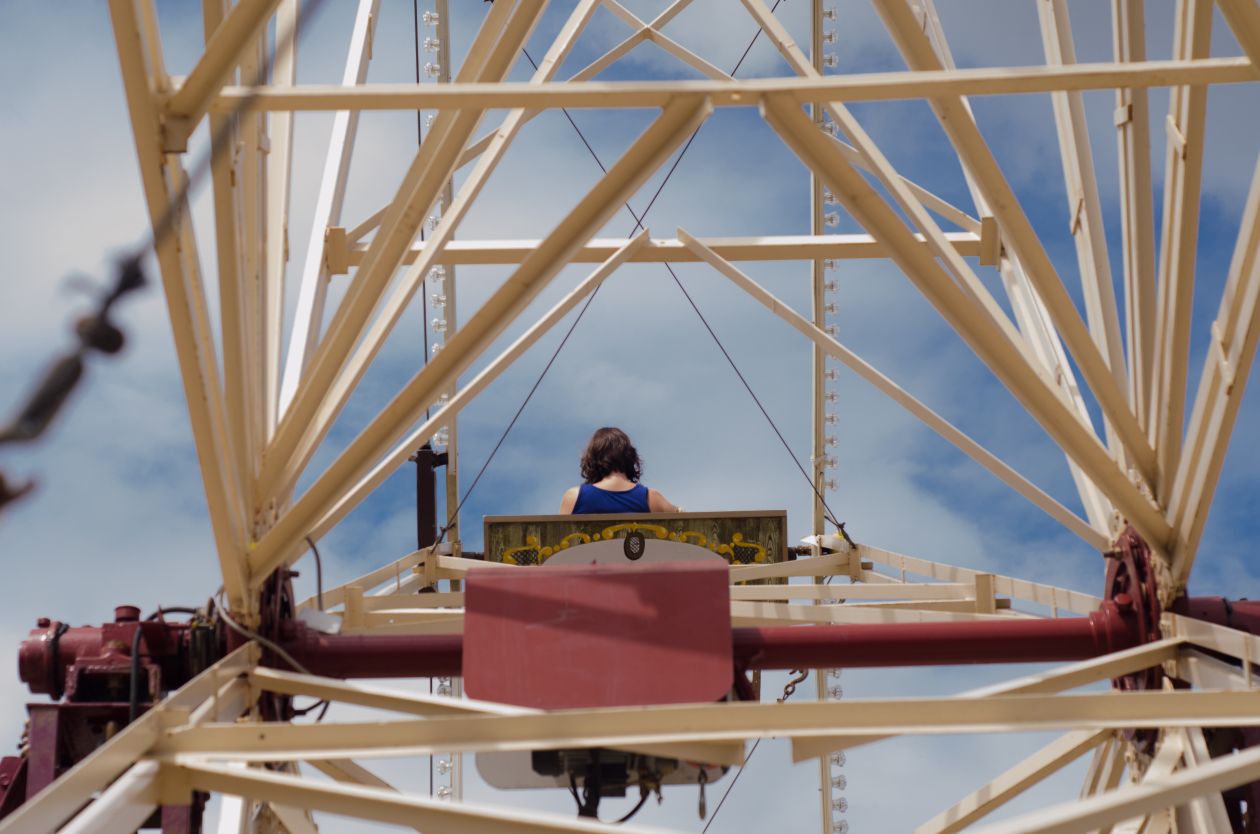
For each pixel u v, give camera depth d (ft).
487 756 25.86
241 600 26.99
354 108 22.76
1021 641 28.91
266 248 30.63
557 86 23.17
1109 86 22.79
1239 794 27.02
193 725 21.62
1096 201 32.40
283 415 30.76
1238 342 25.34
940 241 28.76
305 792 20.97
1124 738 29.96
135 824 19.95
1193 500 27.22
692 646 25.00
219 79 20.85
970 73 23.04
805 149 24.53
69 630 27.45
